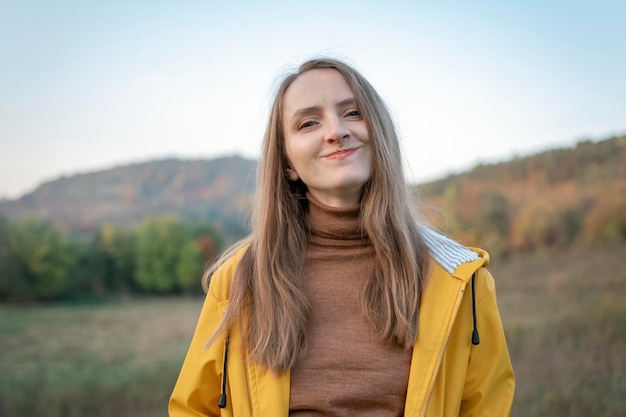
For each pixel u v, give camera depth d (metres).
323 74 1.55
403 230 1.55
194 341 1.67
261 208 1.67
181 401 1.65
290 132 1.57
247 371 1.56
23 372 8.03
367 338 1.51
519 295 6.31
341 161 1.50
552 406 3.73
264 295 1.56
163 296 16.86
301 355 1.51
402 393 1.48
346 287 1.58
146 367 8.15
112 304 15.27
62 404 6.49
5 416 6.28
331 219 1.60
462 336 1.55
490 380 1.59
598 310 5.24
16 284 15.27
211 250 17.12
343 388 1.47
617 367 4.05
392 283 1.52
